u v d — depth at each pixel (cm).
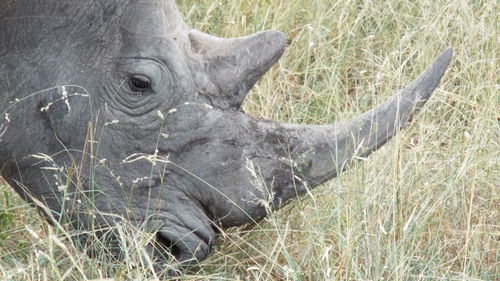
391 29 1828
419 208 1407
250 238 1361
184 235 1245
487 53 1728
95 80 1216
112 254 1260
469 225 1355
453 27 1762
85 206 1238
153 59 1213
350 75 1792
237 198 1234
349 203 1351
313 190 1401
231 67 1224
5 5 1198
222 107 1230
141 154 1230
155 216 1243
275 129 1238
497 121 1568
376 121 1234
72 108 1218
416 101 1233
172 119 1224
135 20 1208
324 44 1773
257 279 1258
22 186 1255
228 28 1747
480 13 1803
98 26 1206
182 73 1219
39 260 1245
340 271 1263
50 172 1238
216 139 1227
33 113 1221
